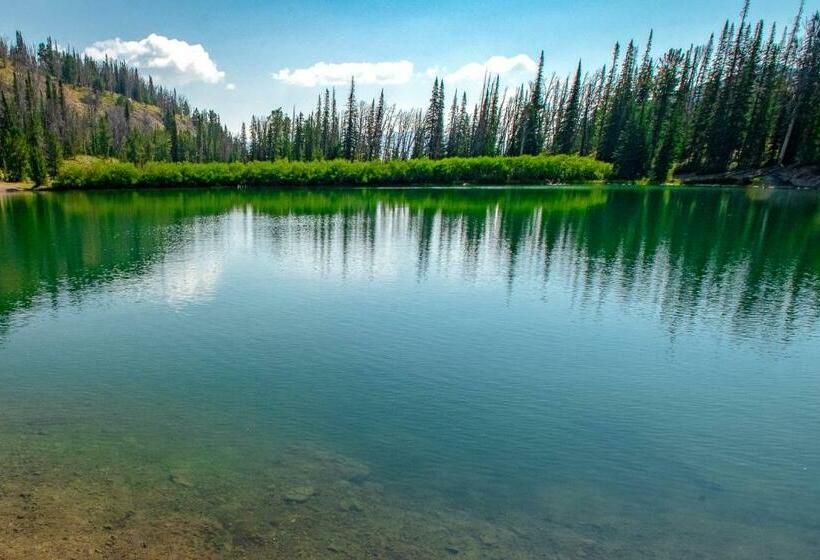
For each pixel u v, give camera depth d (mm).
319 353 12000
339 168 82438
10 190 73188
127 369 11000
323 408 9250
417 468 7328
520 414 9227
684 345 12930
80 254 24359
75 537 5582
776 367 11688
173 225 35156
